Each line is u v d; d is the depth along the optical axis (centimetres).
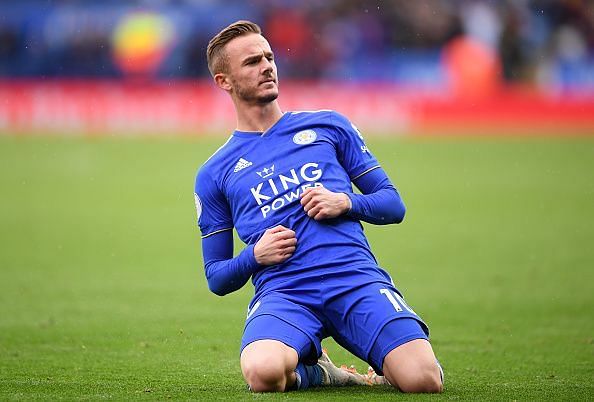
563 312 3178
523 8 10544
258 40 2041
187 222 5522
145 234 5109
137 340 2736
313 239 1956
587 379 2169
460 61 10462
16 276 3934
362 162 2066
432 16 10550
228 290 2022
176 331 2880
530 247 4553
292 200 1983
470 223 5309
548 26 10494
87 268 4128
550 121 10362
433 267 4097
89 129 10656
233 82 2045
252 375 1848
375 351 1880
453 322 3031
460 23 10550
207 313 3197
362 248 1977
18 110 10644
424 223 5347
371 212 1994
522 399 1878
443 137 9950
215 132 10569
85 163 8312
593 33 10494
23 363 2383
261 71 2023
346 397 1830
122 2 10975
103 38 10819
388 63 10600
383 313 1888
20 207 6072
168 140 9994
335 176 2022
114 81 10762
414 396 1834
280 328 1886
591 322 3012
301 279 1938
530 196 6281
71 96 10650
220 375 2220
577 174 7306
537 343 2697
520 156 8400
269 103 2059
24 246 4709
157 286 3731
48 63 10812
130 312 3206
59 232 5147
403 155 8569
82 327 2939
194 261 4334
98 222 5494
